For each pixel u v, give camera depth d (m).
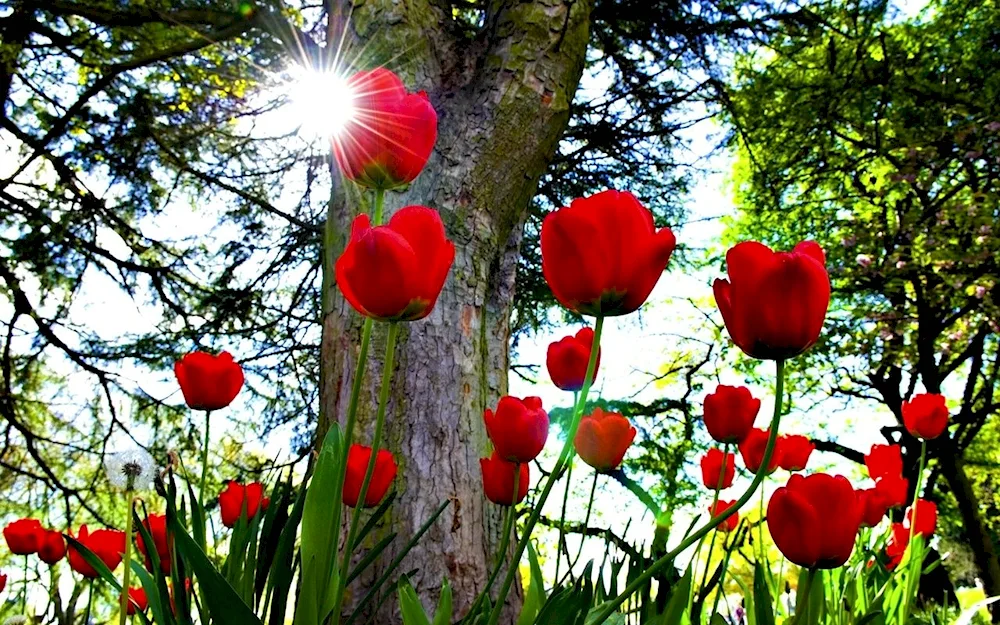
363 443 1.49
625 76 3.64
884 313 5.86
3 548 3.70
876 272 5.64
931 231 5.23
